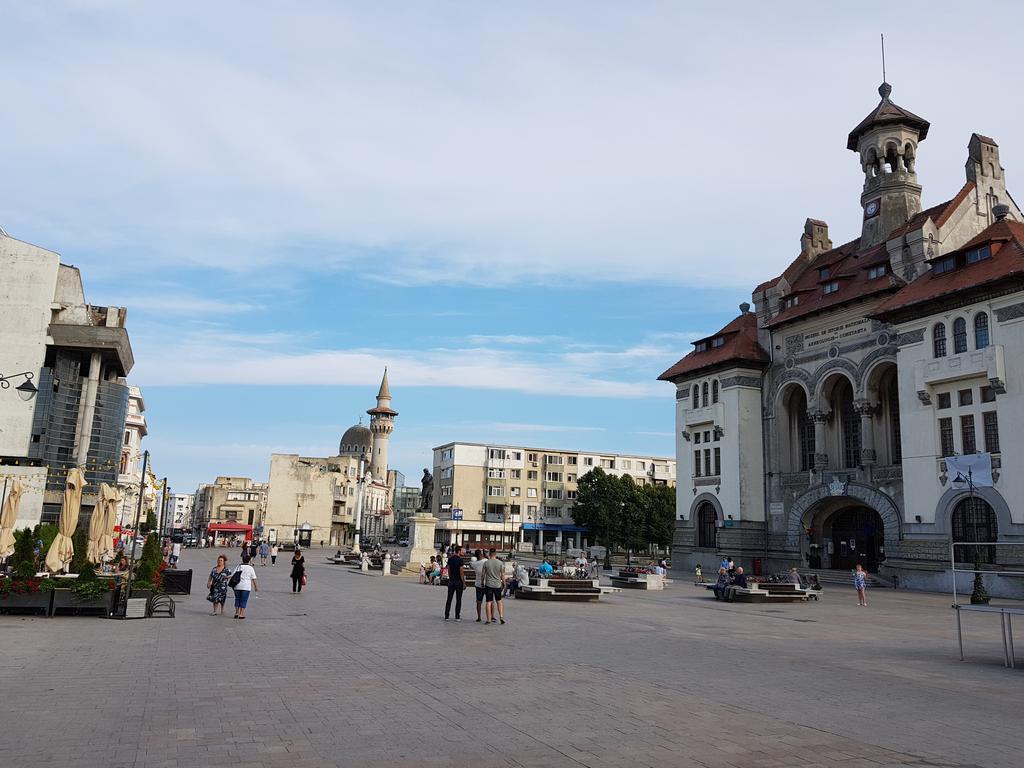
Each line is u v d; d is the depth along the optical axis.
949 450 44.00
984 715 10.30
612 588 39.19
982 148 53.31
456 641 17.34
